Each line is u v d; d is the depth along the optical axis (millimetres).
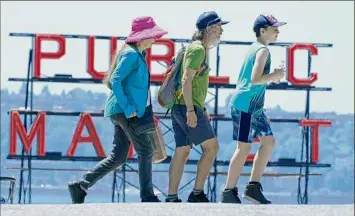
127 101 18656
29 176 40438
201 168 19094
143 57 18953
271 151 19281
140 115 18766
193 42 18953
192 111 18781
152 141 18875
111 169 19250
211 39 19000
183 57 19016
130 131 18797
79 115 40781
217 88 40188
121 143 19188
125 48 18844
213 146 19016
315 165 41156
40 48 41000
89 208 16078
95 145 40562
